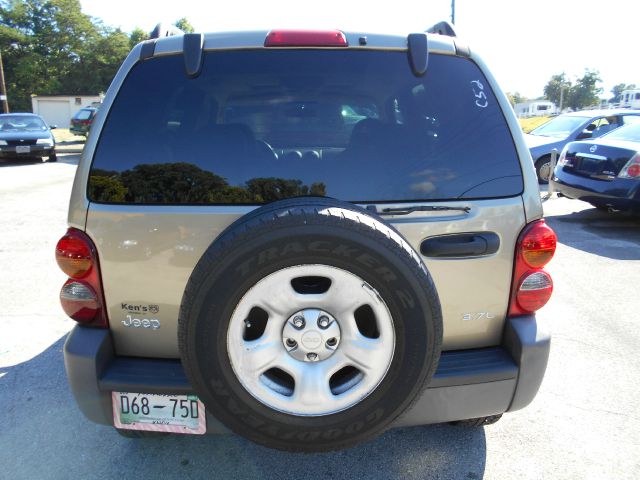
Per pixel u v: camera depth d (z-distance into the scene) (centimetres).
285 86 225
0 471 250
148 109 213
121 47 5322
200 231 198
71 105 3988
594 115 1116
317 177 207
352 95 227
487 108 220
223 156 207
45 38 5138
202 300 171
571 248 661
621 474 248
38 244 653
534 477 246
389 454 263
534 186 213
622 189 715
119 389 201
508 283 213
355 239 169
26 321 423
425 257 204
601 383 331
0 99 2091
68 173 1397
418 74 222
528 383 213
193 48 216
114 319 207
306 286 185
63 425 286
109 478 245
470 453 264
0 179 1260
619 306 461
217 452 264
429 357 179
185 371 180
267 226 169
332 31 223
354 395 182
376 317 177
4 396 314
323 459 259
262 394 180
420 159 212
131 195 201
